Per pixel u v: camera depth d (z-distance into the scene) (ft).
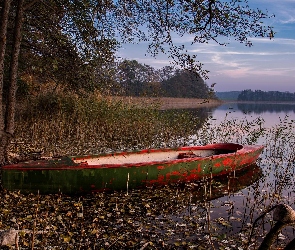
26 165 22.85
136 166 24.73
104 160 28.45
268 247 4.09
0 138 23.49
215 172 29.27
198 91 236.22
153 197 23.62
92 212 20.02
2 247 13.62
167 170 26.04
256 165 34.65
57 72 32.22
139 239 16.55
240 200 23.47
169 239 16.69
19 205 19.99
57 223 17.85
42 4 27.89
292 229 18.35
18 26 24.02
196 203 22.71
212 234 17.34
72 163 23.88
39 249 14.26
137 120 52.65
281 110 188.85
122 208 21.04
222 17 22.35
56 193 22.90
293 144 43.06
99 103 50.83
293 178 29.53
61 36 28.73
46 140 39.96
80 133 43.91
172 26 25.18
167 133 51.44
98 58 30.04
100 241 16.05
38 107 49.39
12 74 23.99
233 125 55.42
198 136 51.67
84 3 25.82
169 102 194.90
